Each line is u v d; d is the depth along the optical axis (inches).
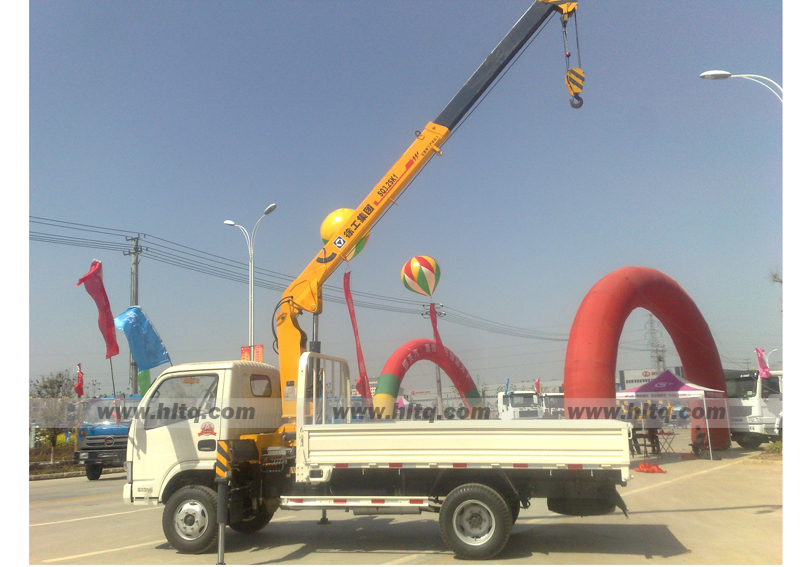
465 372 1151.6
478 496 291.1
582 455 289.3
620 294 680.4
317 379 358.9
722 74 466.6
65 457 1022.4
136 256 1059.9
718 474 624.4
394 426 308.8
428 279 1022.4
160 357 848.3
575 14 438.9
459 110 446.0
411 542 338.6
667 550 303.0
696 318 784.9
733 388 965.8
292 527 392.8
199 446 325.7
